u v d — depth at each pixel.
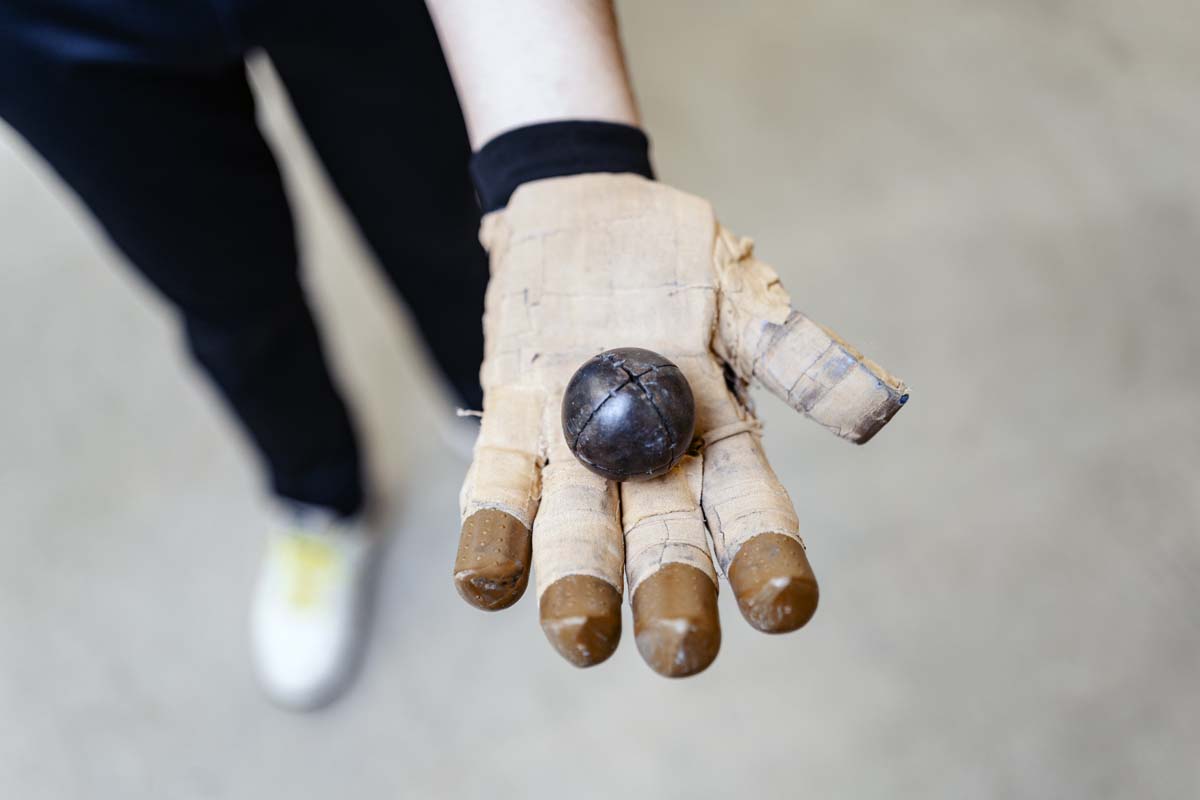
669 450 0.45
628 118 0.51
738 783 0.77
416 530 0.93
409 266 0.74
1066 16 1.22
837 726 0.78
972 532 0.86
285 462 0.80
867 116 1.15
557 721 0.80
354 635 0.86
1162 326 0.96
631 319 0.49
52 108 0.59
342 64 0.61
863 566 0.85
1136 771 0.75
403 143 0.66
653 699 0.80
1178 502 0.86
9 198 1.17
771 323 0.48
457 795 0.78
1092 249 1.02
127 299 1.09
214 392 0.76
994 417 0.92
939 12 1.24
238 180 0.65
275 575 0.86
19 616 0.89
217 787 0.80
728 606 0.83
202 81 0.61
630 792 0.77
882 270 1.02
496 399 0.49
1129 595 0.81
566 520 0.45
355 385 1.01
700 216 0.50
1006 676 0.79
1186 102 1.12
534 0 0.50
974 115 1.14
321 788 0.80
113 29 0.57
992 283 1.00
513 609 0.87
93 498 0.95
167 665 0.86
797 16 1.25
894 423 0.92
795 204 1.08
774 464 0.90
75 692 0.85
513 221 0.50
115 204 0.62
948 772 0.76
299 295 0.73
